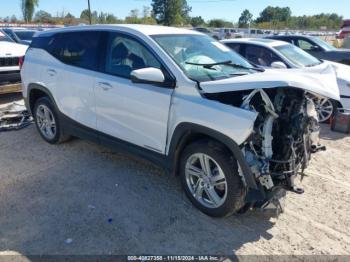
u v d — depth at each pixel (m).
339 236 3.39
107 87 4.28
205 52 4.21
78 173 4.52
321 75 3.86
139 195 4.01
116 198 3.93
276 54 7.79
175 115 3.62
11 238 3.22
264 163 3.20
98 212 3.66
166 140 3.79
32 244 3.15
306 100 3.53
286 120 3.35
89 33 4.70
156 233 3.36
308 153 3.67
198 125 3.42
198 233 3.37
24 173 4.50
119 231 3.37
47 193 4.01
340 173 4.77
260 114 3.28
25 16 58.31
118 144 4.38
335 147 5.88
